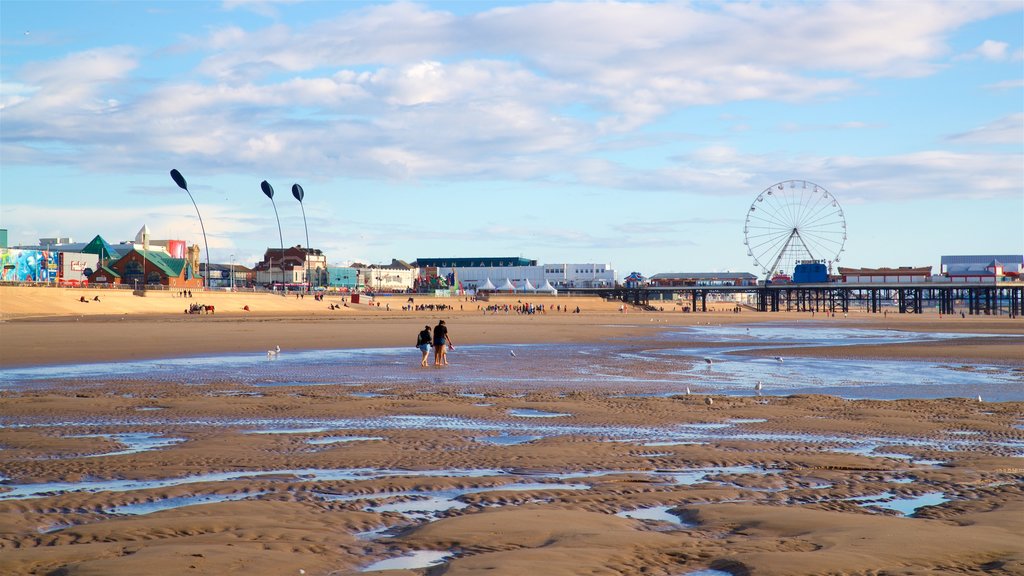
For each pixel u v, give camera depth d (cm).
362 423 1864
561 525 980
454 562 826
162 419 1903
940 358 4069
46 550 862
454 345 5000
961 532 947
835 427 1847
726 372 3312
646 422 1914
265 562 826
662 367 3522
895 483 1265
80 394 2386
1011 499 1151
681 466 1391
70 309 10425
